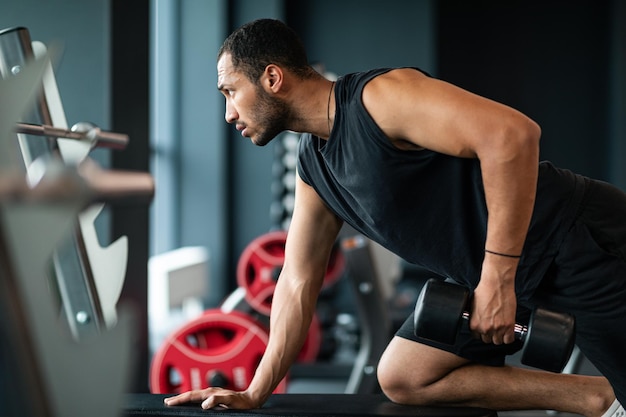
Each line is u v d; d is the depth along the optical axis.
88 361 0.77
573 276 1.78
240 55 1.75
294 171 7.84
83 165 0.75
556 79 9.18
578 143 9.17
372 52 8.62
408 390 2.04
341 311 8.29
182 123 7.87
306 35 8.69
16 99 0.78
